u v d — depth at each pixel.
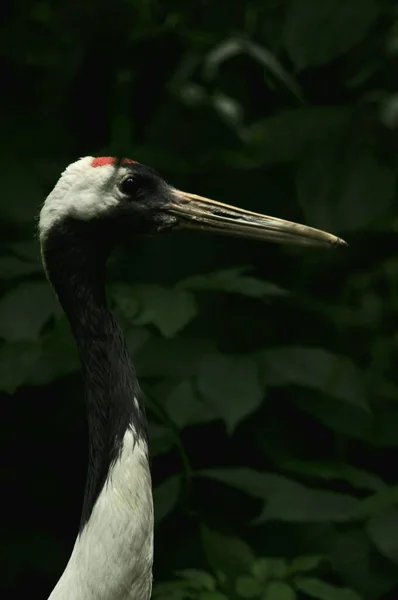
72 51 8.04
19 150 8.16
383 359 8.23
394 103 7.74
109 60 8.00
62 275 5.67
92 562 5.24
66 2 7.91
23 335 6.88
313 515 6.91
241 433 7.93
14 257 7.59
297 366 7.12
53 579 7.96
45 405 7.85
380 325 8.37
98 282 5.70
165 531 7.57
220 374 6.86
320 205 7.58
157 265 8.07
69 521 8.09
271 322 7.94
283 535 7.58
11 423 7.91
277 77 8.52
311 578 6.90
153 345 7.41
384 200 7.59
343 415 7.66
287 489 7.09
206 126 8.45
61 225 5.64
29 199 7.88
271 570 6.86
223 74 8.70
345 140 7.73
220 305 7.81
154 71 8.15
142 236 5.81
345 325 8.33
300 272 8.61
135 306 6.94
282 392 7.93
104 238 5.72
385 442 7.69
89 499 5.38
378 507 6.94
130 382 5.52
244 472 7.19
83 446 7.97
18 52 8.36
